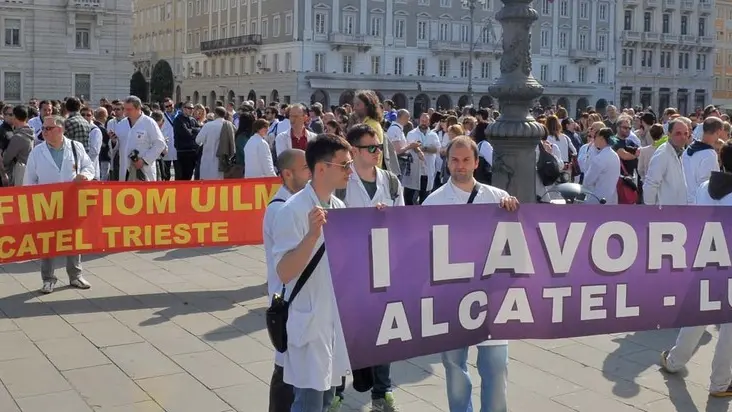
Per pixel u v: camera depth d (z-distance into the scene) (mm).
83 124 11734
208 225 9789
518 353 7078
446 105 68000
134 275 10008
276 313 4285
